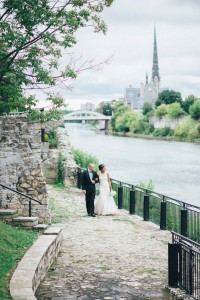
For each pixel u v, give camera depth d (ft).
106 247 39.40
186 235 45.27
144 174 163.63
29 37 40.83
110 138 407.03
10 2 39.40
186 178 155.74
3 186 44.29
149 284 29.35
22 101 42.73
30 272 26.43
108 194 56.18
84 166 92.32
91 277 30.60
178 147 296.51
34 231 40.65
